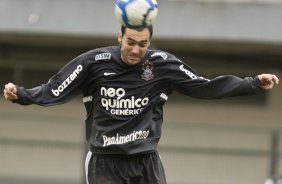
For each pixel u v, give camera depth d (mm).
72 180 48094
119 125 17016
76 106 51688
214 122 51062
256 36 46281
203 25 46531
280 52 47625
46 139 49781
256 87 16797
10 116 49531
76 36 46625
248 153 43250
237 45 46969
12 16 47031
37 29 46656
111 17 46812
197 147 45969
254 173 45500
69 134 49500
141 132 17016
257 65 49375
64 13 47031
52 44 48250
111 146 16984
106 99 17047
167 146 45406
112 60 17047
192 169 45781
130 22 16250
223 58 49156
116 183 17281
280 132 45750
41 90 16953
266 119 50812
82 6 47094
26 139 47906
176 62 17219
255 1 46906
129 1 16250
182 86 17266
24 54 50625
